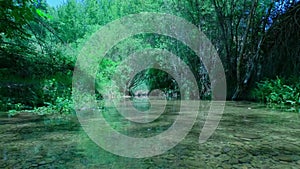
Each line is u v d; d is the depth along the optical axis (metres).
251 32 7.47
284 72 6.95
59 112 3.89
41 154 1.36
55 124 2.55
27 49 6.19
